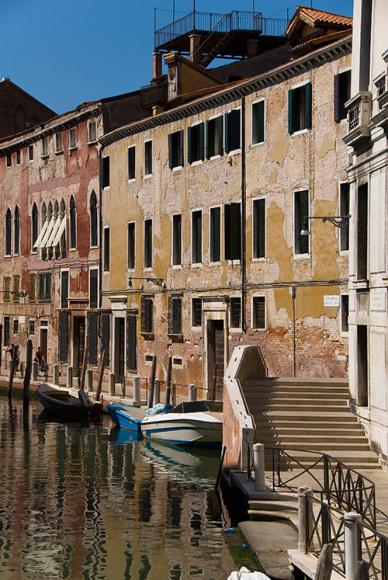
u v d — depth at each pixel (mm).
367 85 19781
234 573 12531
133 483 21516
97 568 14961
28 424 31781
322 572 11172
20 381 41594
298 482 17469
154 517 18156
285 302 27203
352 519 11117
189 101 34156
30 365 37406
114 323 38312
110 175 38750
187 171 32719
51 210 44781
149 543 16281
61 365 43000
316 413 20375
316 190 25922
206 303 31453
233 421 19797
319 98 25750
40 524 17703
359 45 19875
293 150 26922
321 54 25344
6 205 49875
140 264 36062
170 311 33656
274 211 27797
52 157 44438
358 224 20078
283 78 27359
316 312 25922
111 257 38562
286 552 14359
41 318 45562
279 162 27562
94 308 40250
